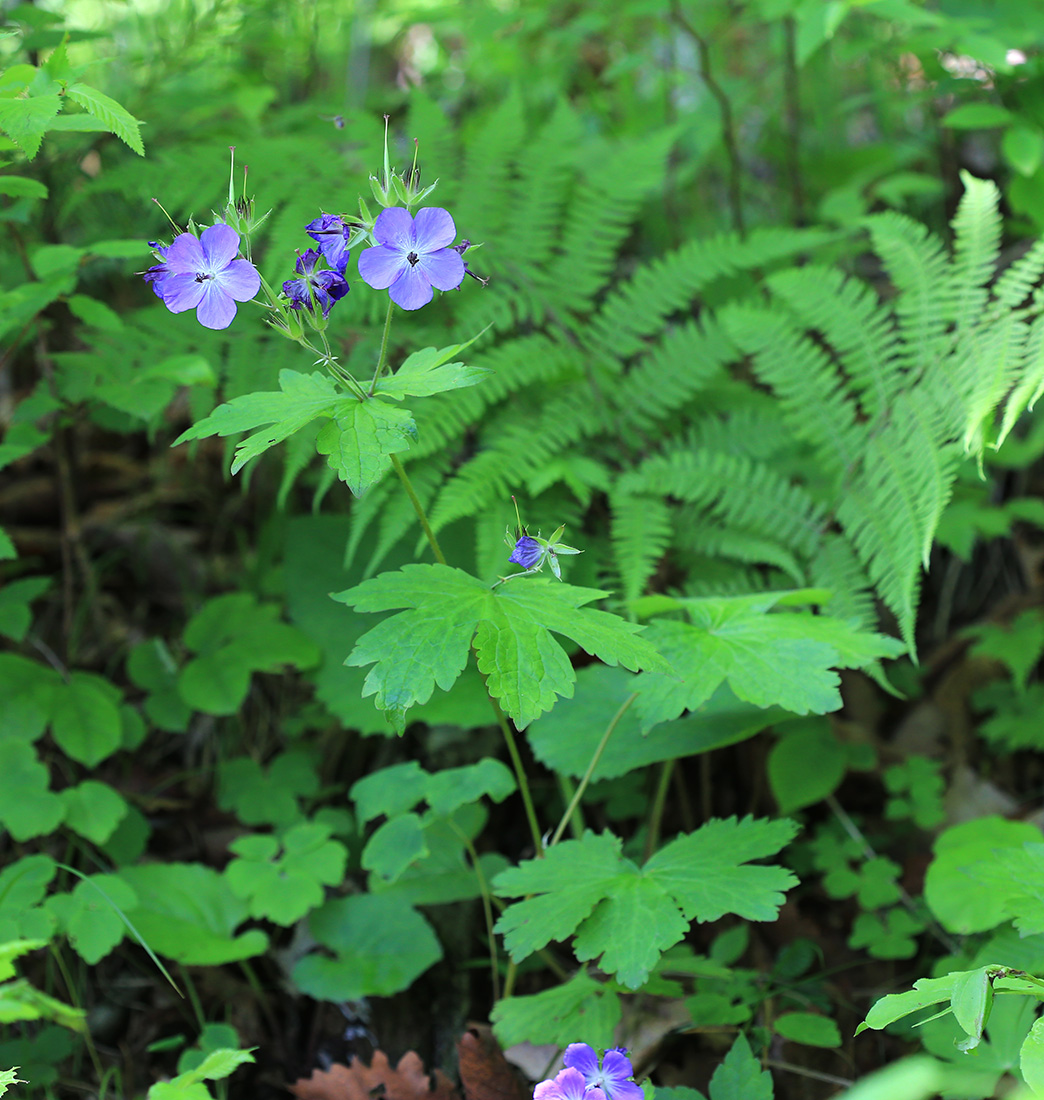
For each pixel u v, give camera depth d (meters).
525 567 1.77
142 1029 2.43
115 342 2.66
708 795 2.78
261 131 3.23
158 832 2.84
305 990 2.30
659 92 4.23
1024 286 2.36
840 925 2.61
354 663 1.62
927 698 3.13
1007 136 2.83
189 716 2.80
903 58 3.98
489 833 2.77
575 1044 1.57
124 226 3.33
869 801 2.93
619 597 2.60
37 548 3.38
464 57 4.37
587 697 2.38
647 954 1.65
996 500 3.42
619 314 2.83
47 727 2.86
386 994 2.28
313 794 2.77
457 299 2.83
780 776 2.68
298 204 2.78
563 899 1.79
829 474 2.69
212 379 2.46
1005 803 2.89
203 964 2.29
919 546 2.33
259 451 1.56
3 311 2.34
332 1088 2.11
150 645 2.92
